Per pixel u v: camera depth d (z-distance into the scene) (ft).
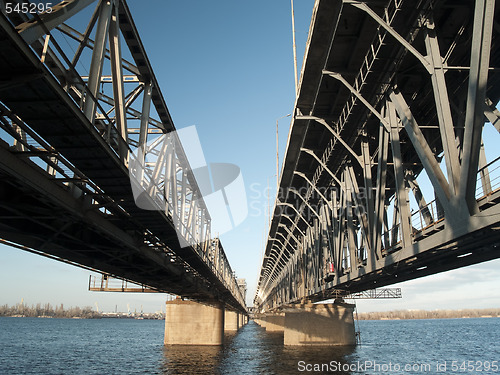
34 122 36.58
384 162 56.75
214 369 111.96
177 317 188.85
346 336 156.25
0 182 43.68
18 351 181.78
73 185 47.70
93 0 43.27
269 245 199.21
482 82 31.89
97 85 43.73
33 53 29.50
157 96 77.15
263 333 318.86
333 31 57.67
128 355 158.51
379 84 58.49
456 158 37.24
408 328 479.41
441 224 44.88
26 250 57.31
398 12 47.11
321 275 114.93
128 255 74.64
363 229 70.49
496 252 49.29
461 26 51.37
